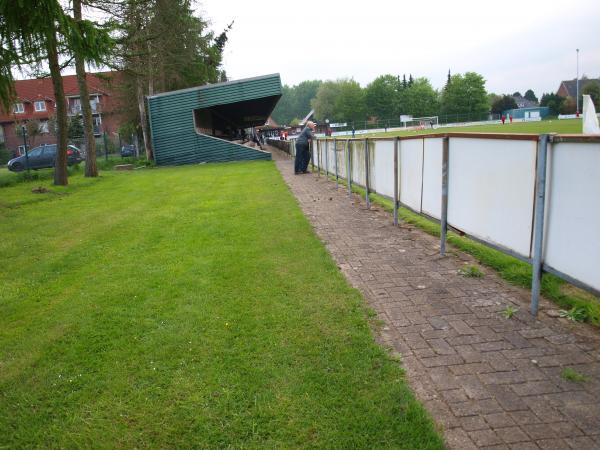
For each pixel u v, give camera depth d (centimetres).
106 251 630
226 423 256
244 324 373
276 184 1288
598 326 341
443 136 510
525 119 8244
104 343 354
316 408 264
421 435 237
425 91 11844
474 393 270
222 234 684
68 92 5684
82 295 461
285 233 667
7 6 969
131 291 461
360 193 1041
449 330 348
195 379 298
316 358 316
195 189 1277
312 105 13125
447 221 518
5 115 1146
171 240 669
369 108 12025
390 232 663
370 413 256
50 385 302
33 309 435
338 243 611
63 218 912
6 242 712
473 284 440
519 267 467
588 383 275
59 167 1479
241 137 4681
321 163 1434
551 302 390
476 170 448
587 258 309
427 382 283
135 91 3234
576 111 8412
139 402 279
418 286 441
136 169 2445
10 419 271
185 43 2748
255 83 2522
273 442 240
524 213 375
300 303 408
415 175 615
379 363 306
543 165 346
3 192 1364
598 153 295
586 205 308
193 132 2561
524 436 235
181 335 359
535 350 314
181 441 245
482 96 10681
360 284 452
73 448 246
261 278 479
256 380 293
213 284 470
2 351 354
